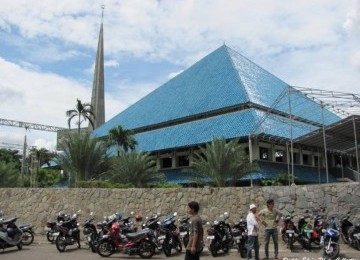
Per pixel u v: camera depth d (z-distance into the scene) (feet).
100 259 47.26
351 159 165.99
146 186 103.09
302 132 133.18
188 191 66.23
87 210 73.15
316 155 151.33
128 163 102.01
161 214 66.59
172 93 177.06
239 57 173.27
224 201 63.26
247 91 139.74
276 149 134.21
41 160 230.68
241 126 124.47
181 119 153.17
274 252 47.91
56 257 48.57
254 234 42.65
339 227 53.52
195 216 27.02
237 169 86.63
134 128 170.50
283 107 144.97
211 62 174.50
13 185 114.73
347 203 55.57
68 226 56.54
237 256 48.73
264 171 117.29
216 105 142.20
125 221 58.18
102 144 100.37
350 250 49.39
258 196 61.31
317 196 57.72
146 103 187.73
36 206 77.82
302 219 53.78
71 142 97.50
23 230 61.46
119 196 71.46
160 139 149.69
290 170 128.57
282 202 59.57
